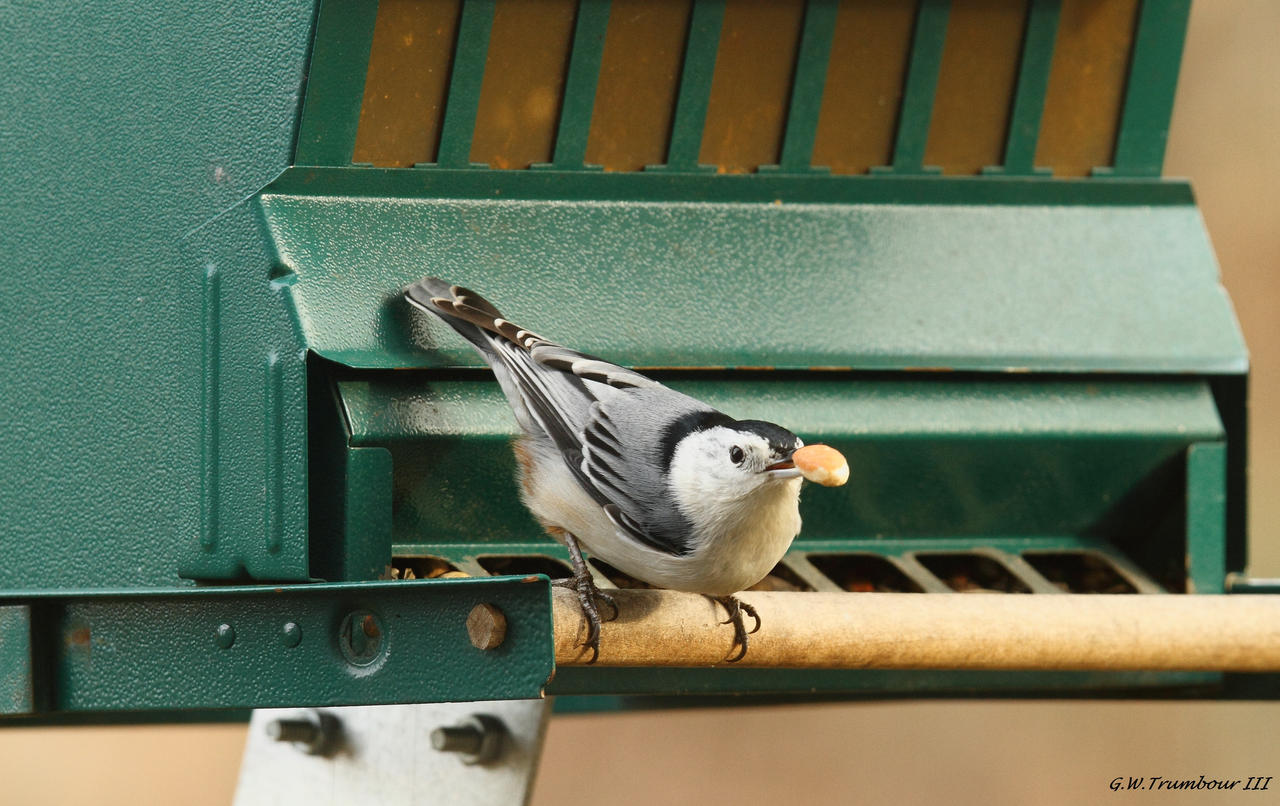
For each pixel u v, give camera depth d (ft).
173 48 27.45
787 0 30.25
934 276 30.81
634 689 28.37
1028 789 46.03
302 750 31.60
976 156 32.30
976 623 25.52
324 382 25.82
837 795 45.88
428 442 26.37
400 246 26.99
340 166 26.89
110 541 27.71
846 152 31.32
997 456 30.53
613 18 28.94
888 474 30.12
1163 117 33.14
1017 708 48.91
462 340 27.04
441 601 21.98
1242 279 54.65
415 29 27.35
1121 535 32.32
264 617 23.34
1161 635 26.37
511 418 27.14
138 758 46.47
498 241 27.91
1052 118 32.73
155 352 27.22
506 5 28.04
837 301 29.89
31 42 28.84
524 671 21.20
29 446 28.73
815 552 30.14
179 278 26.96
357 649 22.67
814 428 29.09
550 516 25.40
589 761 47.14
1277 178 55.01
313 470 25.82
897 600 25.64
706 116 29.91
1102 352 31.09
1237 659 26.81
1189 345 31.65
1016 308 31.01
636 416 25.02
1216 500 31.32
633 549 24.48
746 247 29.71
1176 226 32.91
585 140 28.86
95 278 28.04
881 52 31.24
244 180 26.73
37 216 28.71
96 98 28.17
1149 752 47.16
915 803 45.62
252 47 26.76
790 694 34.99
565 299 27.99
